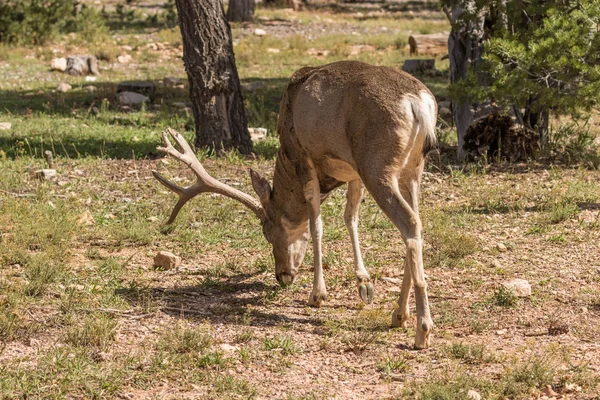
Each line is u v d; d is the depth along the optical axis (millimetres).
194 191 11141
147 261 12211
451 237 12711
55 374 8000
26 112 24578
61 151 19469
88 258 12234
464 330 9609
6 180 16094
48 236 12719
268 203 10961
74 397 7625
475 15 18766
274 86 29344
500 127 18531
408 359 8734
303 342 9242
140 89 28172
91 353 8570
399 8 57312
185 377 8148
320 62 35469
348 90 9258
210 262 12305
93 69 32406
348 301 10805
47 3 40500
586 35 16969
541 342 9117
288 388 8000
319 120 9531
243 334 9219
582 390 7801
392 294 10992
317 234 10352
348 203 10445
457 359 8664
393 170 8859
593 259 12109
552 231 13508
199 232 13633
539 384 7957
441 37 37250
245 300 10766
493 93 17312
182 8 19016
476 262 12078
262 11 52250
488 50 17234
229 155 18859
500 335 9414
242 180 16969
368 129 8914
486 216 14414
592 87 16766
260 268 12023
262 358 8703
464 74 19672
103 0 57781
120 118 23812
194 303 10523
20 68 33031
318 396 7773
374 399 7703
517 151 18609
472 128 18625
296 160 10227
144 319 9781
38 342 8867
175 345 8781
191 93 19422
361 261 10312
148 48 38531
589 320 9773
